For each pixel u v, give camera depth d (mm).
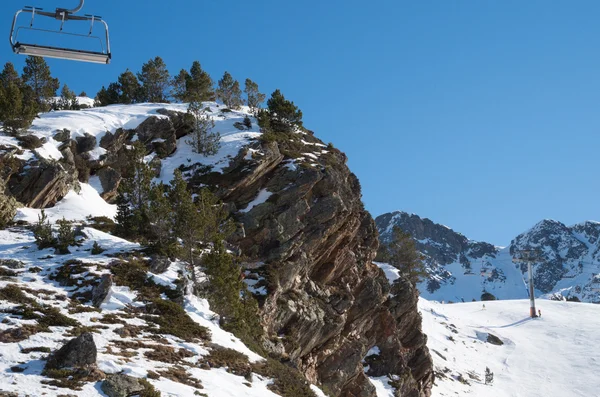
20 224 40969
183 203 35656
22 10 15539
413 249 106938
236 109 85188
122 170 55781
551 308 143125
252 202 50250
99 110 63938
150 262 33406
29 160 46719
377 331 58844
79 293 28656
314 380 46812
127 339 24531
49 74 85000
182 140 60438
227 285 33094
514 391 84875
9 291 26734
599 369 95562
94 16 16062
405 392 57531
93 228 39531
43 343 22000
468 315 133625
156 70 92750
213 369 24375
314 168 51969
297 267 46844
